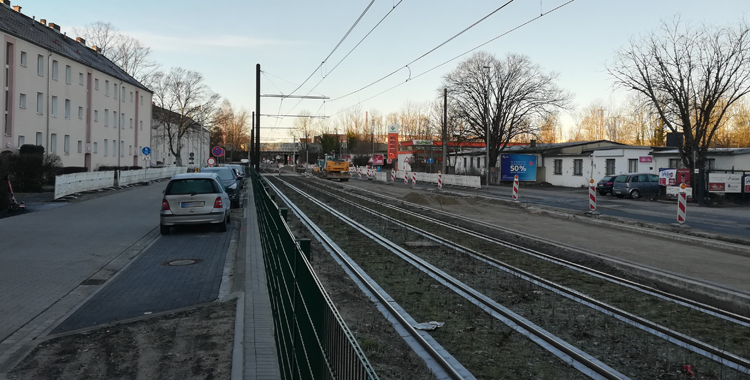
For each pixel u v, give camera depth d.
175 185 14.75
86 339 6.14
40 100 40.06
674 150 38.38
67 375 5.09
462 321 7.03
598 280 9.79
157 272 10.02
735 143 55.91
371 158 86.62
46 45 40.50
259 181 16.73
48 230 15.13
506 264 10.76
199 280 9.36
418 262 11.03
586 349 6.02
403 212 22.34
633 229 16.88
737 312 8.27
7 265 10.33
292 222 17.69
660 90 31.94
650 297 8.59
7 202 19.16
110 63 60.75
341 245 13.27
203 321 6.73
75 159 45.78
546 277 9.98
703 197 27.05
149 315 7.12
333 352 2.55
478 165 60.00
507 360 5.65
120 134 56.50
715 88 30.14
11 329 6.59
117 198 26.22
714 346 6.23
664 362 5.63
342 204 25.47
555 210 23.11
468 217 21.19
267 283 8.45
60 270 10.05
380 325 6.80
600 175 42.25
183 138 95.12
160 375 5.06
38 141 39.91
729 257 12.17
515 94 49.66
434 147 66.19
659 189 31.72
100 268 10.34
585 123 86.62
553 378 5.19
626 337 6.44
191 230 15.70
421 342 6.10
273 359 5.31
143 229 15.73
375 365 5.41
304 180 53.78
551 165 49.88
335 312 2.55
